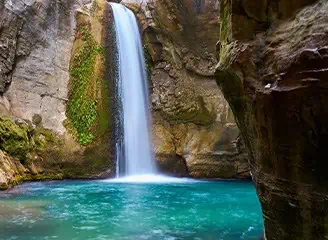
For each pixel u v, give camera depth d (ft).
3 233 22.59
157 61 59.31
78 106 52.90
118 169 52.16
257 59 15.08
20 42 50.96
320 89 12.20
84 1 58.65
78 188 41.70
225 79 17.57
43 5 53.36
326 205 12.80
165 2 58.59
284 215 14.60
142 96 57.93
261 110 14.56
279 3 14.84
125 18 59.77
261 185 15.92
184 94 57.26
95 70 54.13
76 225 24.88
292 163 13.69
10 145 44.27
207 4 56.85
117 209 30.58
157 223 25.91
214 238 22.11
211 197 37.60
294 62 12.92
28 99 50.62
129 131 54.70
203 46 58.18
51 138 49.60
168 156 55.11
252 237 22.38
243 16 15.87
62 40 55.67
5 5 48.62
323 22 12.64
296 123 13.23
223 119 55.36
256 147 16.05
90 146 50.49
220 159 54.24
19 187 41.27
